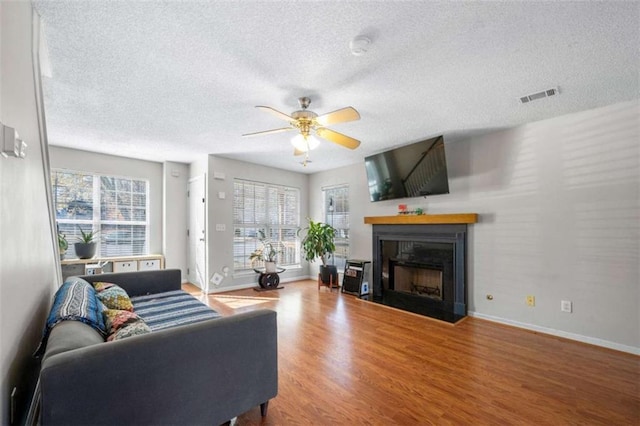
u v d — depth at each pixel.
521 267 3.32
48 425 1.07
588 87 2.45
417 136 3.77
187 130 3.55
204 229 4.91
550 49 1.93
